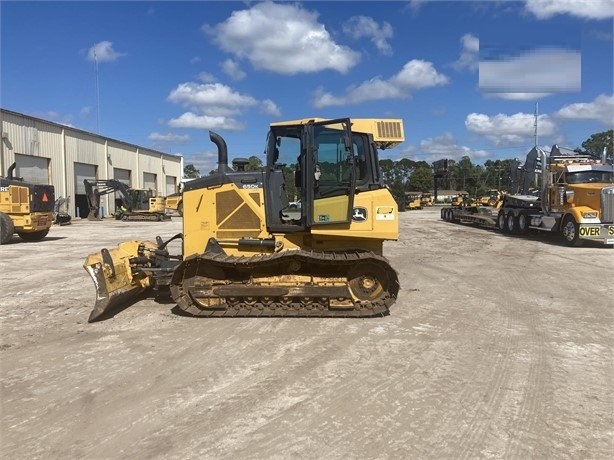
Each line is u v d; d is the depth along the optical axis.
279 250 7.67
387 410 4.36
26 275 11.34
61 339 6.38
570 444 3.80
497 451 3.70
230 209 7.80
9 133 29.72
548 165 19.84
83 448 3.75
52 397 4.63
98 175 41.28
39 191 19.75
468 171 97.62
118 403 4.50
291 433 3.95
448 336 6.51
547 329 6.87
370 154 7.71
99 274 7.21
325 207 7.36
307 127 7.32
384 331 6.69
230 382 4.96
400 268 12.47
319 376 5.11
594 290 9.62
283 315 7.33
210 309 7.38
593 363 5.53
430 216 39.56
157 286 8.27
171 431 3.99
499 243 18.72
